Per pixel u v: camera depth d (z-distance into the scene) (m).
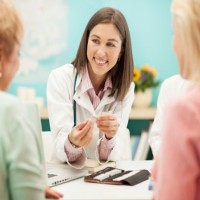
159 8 3.13
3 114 0.87
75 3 3.07
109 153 1.78
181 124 0.83
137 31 3.13
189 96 0.85
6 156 0.85
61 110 1.83
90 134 1.64
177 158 0.83
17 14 0.93
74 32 3.09
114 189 1.39
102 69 1.81
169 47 3.17
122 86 1.94
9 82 0.97
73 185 1.45
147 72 2.93
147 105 2.95
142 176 1.51
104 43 1.77
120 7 3.10
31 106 0.95
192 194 0.83
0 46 0.90
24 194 0.85
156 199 0.88
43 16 3.05
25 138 0.86
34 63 3.07
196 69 0.87
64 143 1.66
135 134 3.14
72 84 1.92
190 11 0.85
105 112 1.97
